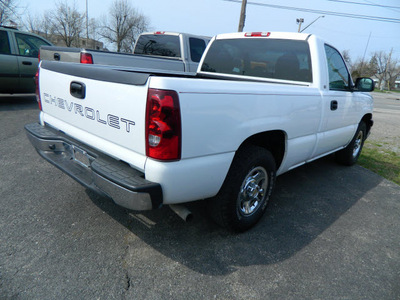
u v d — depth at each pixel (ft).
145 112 6.24
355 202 12.20
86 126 8.02
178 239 8.63
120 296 6.53
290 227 9.80
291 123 9.48
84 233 8.60
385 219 10.96
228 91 7.14
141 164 6.53
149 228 9.07
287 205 11.38
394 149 22.58
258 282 7.24
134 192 6.23
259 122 8.18
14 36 24.71
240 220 8.80
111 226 9.02
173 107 6.11
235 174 8.02
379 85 262.06
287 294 6.95
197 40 23.50
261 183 9.45
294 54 11.34
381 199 12.74
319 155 12.75
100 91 7.25
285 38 11.55
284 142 9.78
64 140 8.77
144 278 7.09
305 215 10.71
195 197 7.30
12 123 20.02
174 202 6.93
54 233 8.51
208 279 7.20
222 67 13.48
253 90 7.84
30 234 8.38
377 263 8.36
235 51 12.96
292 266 7.91
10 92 25.22
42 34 149.28
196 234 8.93
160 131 6.12
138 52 25.57
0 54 23.77
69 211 9.68
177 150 6.37
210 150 7.06
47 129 9.78
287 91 9.09
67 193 10.84
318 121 11.07
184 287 6.91
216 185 7.54
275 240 9.00
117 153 7.07
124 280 6.98
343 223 10.40
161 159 6.31
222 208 8.22
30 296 6.35
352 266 8.13
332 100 11.68
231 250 8.34
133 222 9.31
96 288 6.69
